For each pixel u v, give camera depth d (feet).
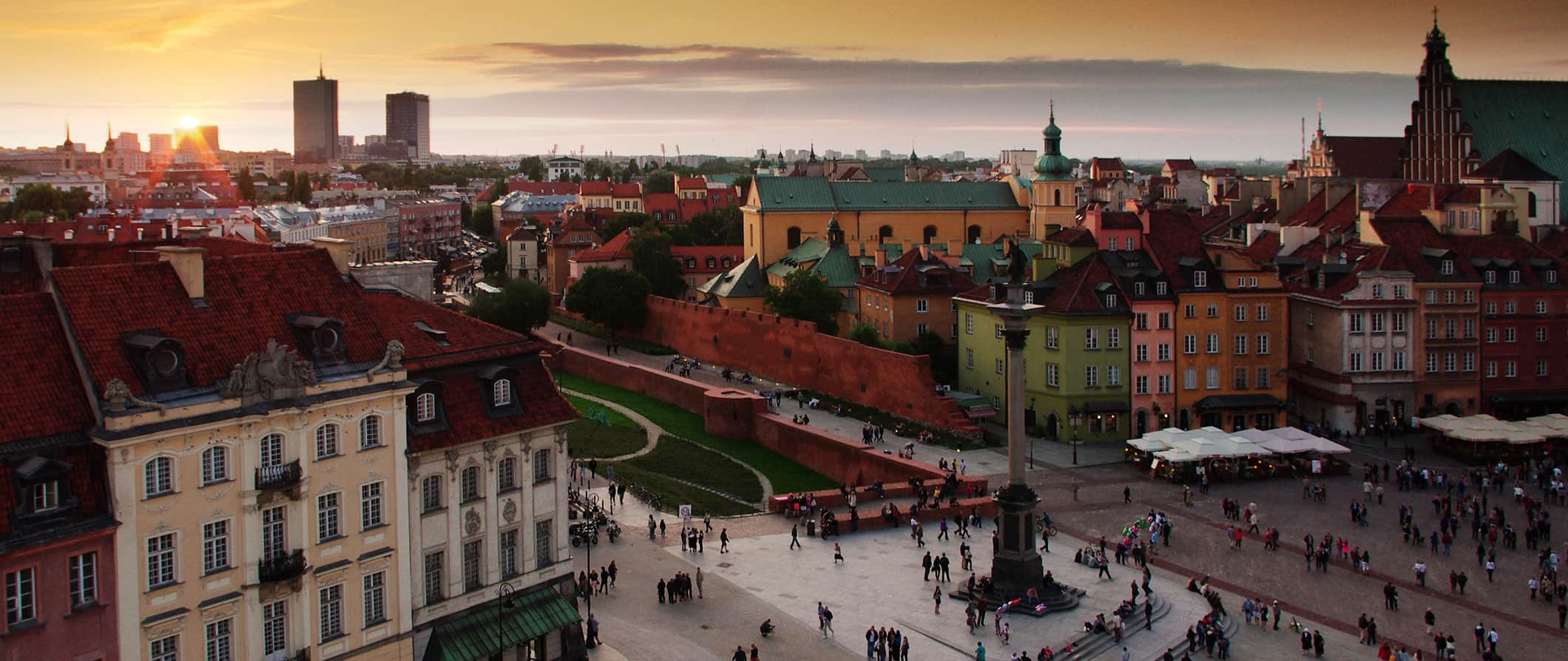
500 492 262.47
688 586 311.88
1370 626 291.17
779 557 347.56
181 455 210.38
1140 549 343.67
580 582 316.60
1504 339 517.55
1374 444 486.38
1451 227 561.43
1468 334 511.81
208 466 214.69
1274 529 362.94
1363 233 550.36
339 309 246.68
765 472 462.60
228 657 219.61
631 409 550.36
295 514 225.15
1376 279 500.74
